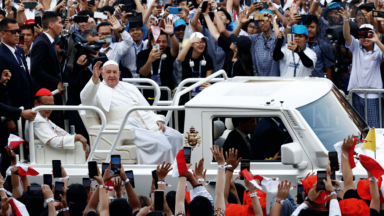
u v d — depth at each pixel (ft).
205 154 69.00
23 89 94.12
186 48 108.37
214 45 115.75
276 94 71.36
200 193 54.13
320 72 111.45
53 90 96.07
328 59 110.63
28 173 61.36
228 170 55.36
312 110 69.21
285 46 109.60
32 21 118.01
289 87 73.82
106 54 110.42
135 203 56.08
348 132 70.18
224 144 69.62
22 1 127.75
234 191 58.65
